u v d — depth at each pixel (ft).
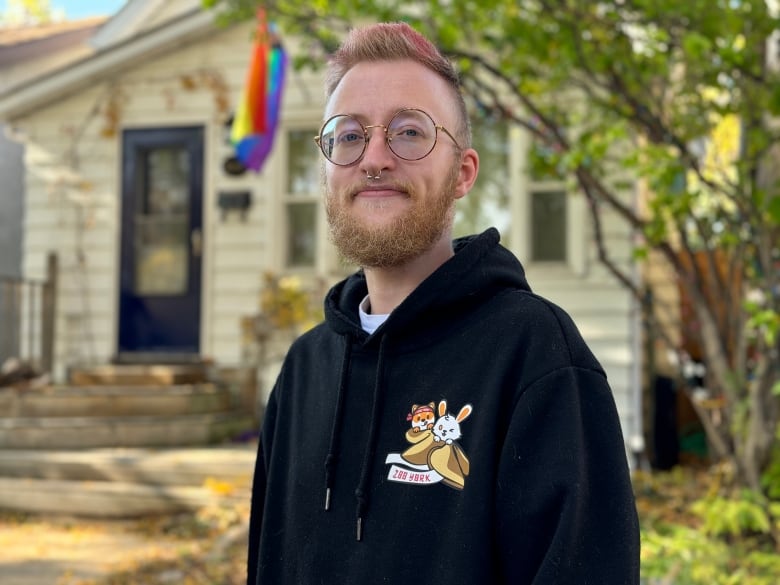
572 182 14.76
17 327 23.48
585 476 3.57
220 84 23.65
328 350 4.96
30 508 17.95
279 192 23.11
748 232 13.33
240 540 14.92
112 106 24.30
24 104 24.34
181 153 24.26
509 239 21.38
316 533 4.28
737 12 11.88
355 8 14.99
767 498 12.41
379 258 4.33
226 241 23.53
